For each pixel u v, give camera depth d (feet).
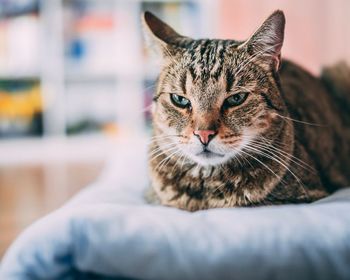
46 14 11.71
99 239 3.02
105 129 12.35
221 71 3.63
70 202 3.88
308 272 2.89
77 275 3.14
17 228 5.97
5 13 11.59
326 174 4.33
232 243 2.93
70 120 12.29
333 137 4.64
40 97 12.00
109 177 5.41
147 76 12.37
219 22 9.99
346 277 2.89
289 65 4.95
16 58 11.71
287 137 3.76
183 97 3.75
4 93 11.83
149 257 2.95
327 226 2.98
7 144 11.73
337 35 5.88
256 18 7.89
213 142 3.55
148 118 12.35
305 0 6.58
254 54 3.65
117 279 3.12
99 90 12.42
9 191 8.17
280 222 3.02
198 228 3.02
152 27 4.12
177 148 3.77
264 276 2.89
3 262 3.11
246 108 3.63
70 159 11.50
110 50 12.23
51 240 3.04
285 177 3.67
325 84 5.37
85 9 12.03
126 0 12.06
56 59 11.88
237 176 3.64
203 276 2.91
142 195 4.38
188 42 4.00
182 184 3.79
